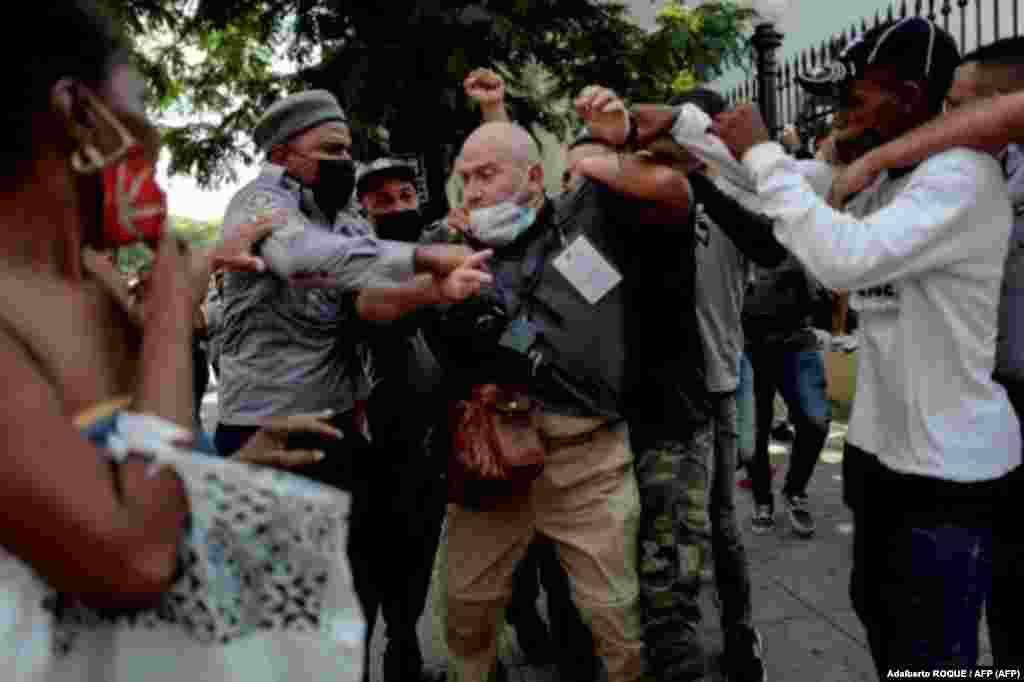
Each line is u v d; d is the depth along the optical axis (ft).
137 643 3.16
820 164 8.60
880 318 6.43
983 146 5.80
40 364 2.88
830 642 10.98
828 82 6.66
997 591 7.32
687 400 8.29
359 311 7.02
